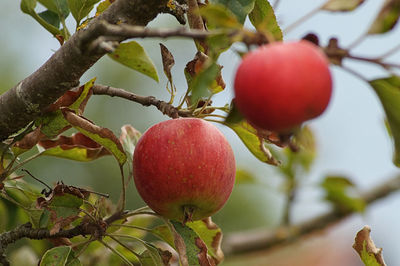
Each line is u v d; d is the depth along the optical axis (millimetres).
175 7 776
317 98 635
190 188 747
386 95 674
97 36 695
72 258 795
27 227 813
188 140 751
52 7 834
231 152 771
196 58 767
